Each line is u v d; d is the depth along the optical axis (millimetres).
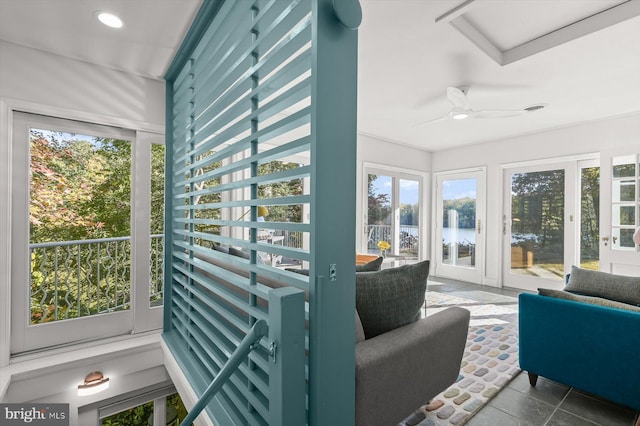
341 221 1062
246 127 1521
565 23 2340
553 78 3029
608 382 1829
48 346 2527
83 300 2799
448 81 3105
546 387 2236
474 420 1883
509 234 5242
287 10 1135
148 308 2924
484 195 5484
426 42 2414
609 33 2256
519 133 4953
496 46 2654
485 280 5430
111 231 2914
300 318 974
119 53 2479
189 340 2287
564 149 4598
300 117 1067
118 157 2912
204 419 1615
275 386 966
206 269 1902
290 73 1175
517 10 2191
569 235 4609
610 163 4047
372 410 1274
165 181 2795
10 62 2328
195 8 1938
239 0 1452
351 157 1086
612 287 2598
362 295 1567
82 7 1926
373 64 2766
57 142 2641
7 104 2305
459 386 2232
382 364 1301
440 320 1719
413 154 5859
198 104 2137
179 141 2645
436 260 6176
